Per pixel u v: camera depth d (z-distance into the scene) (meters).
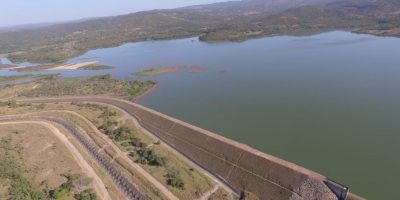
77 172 84.31
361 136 96.31
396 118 105.88
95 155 95.31
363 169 79.44
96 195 74.75
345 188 63.19
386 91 129.88
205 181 78.88
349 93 131.88
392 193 70.06
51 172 84.00
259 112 121.94
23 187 75.75
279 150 91.50
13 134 109.94
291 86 148.25
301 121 110.50
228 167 81.31
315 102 126.31
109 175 84.00
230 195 74.06
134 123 118.88
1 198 71.81
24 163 88.19
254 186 74.00
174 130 103.81
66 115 130.38
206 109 131.12
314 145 93.25
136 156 91.69
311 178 68.00
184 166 86.25
